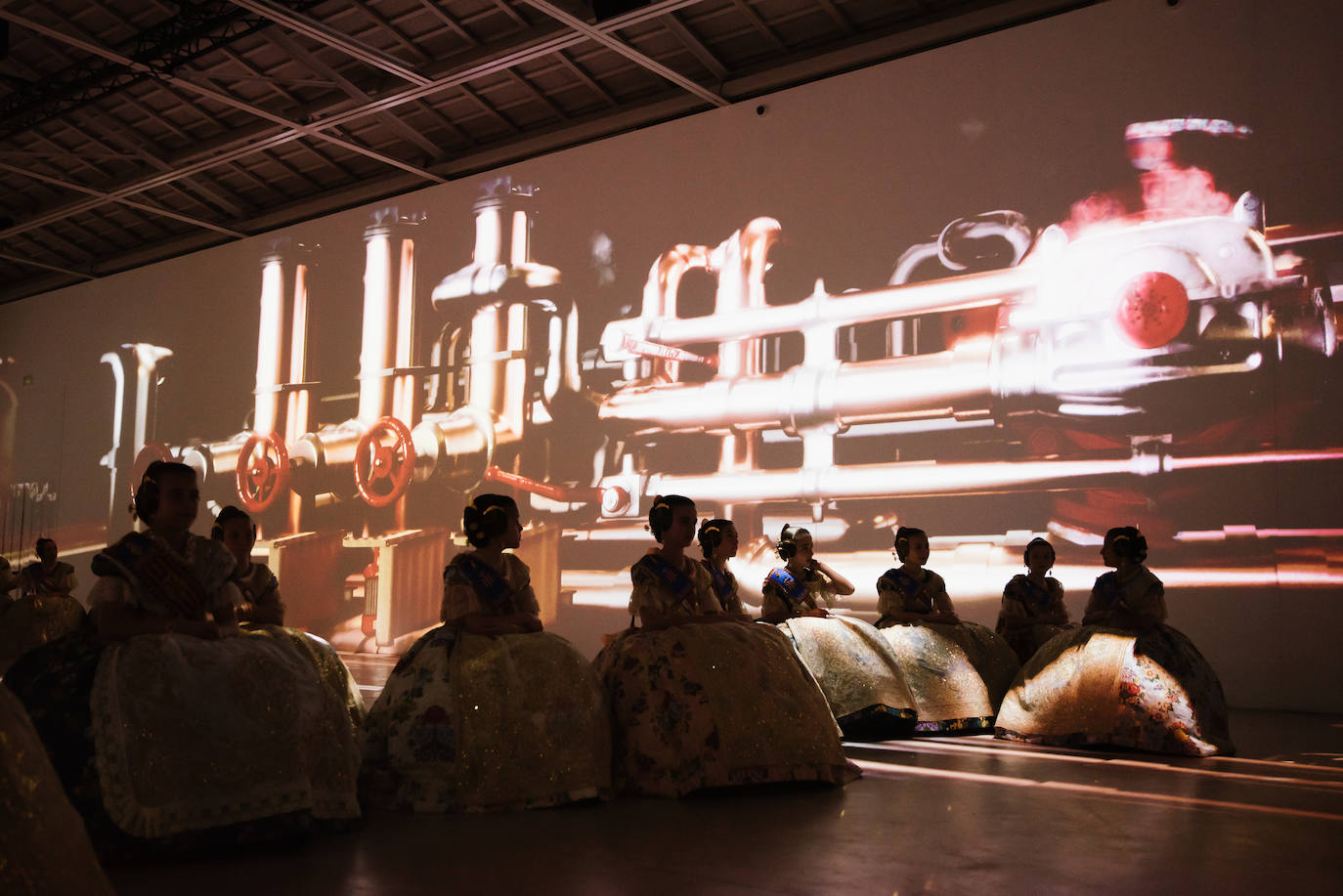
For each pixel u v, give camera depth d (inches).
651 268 388.2
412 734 138.2
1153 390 288.0
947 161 328.8
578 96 404.8
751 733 147.3
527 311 418.3
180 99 425.7
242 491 499.5
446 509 430.6
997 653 234.8
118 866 104.6
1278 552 267.7
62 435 587.8
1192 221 287.0
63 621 315.6
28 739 75.1
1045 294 307.7
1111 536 202.1
